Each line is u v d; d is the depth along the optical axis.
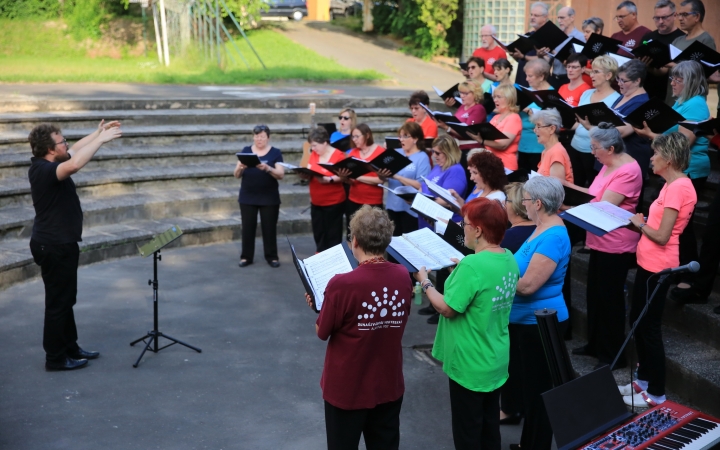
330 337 4.17
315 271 4.42
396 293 4.11
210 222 10.70
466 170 8.52
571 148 7.80
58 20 25.14
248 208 9.38
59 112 12.62
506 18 19.11
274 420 5.57
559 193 4.67
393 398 4.22
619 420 3.68
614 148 5.62
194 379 6.25
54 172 6.01
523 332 4.77
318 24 29.14
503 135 7.36
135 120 12.88
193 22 21.05
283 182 12.58
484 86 9.97
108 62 22.42
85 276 8.88
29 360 6.53
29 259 8.62
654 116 6.04
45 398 5.81
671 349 5.93
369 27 27.64
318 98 14.73
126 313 7.71
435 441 5.31
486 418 4.45
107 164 11.53
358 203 8.66
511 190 5.16
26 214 9.60
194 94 15.26
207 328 7.39
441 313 4.30
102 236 9.69
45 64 21.05
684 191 5.06
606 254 5.76
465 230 4.41
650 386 5.34
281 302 8.23
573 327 6.88
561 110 7.18
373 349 4.11
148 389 6.03
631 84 6.73
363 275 4.05
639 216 5.15
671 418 3.75
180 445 5.16
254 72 19.39
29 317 7.52
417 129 8.10
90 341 6.97
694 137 6.46
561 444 3.42
